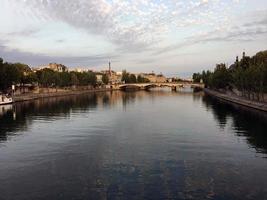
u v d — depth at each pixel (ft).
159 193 108.06
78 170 133.08
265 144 179.52
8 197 106.42
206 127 241.35
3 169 135.13
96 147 174.60
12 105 448.65
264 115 305.94
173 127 242.58
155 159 148.46
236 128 234.79
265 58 582.35
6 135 212.64
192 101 539.70
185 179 121.08
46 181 120.16
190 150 165.37
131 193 108.27
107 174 127.34
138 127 244.63
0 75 466.29
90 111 370.32
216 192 108.88
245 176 124.47
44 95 642.63
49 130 232.94
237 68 572.92
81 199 104.22
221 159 148.25
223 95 593.83
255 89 405.59
